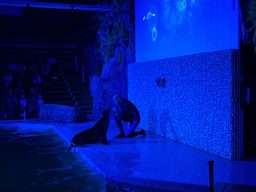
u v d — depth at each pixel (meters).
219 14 6.59
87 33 19.92
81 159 7.23
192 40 7.71
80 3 19.88
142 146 7.88
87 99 17.45
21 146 8.91
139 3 11.23
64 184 5.51
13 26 21.19
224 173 5.36
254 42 5.85
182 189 4.76
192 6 7.64
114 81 14.70
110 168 5.81
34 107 15.20
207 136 7.00
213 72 6.66
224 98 6.33
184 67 7.88
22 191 5.19
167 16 9.02
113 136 9.45
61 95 17.31
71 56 22.66
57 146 8.84
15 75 18.28
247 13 5.91
